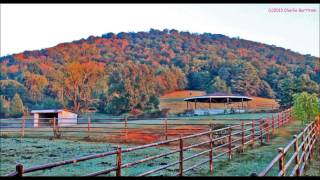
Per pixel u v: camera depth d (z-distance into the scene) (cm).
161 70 12544
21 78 11381
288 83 6397
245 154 1599
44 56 14262
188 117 4888
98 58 14938
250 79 11550
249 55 17538
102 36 17362
